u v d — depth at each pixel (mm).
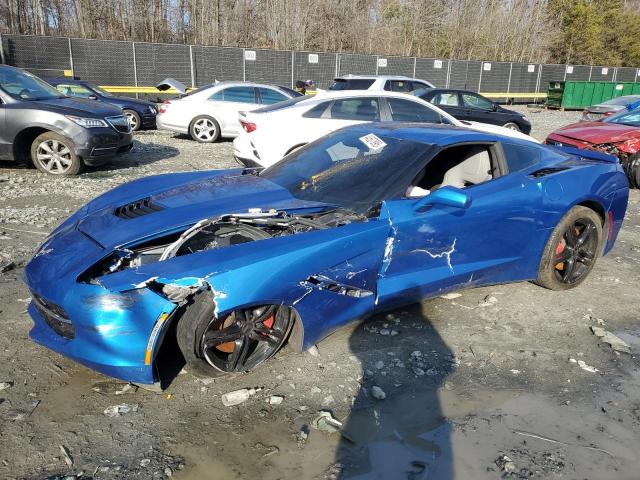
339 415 2812
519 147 4281
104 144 8430
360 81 14719
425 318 3910
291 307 2988
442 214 3520
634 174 8641
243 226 3221
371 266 3248
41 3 30109
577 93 27641
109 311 2668
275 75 23812
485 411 2910
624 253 5629
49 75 19094
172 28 33781
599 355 3531
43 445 2490
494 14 42781
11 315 3666
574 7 44188
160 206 3537
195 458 2463
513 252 4027
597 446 2670
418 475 2426
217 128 12586
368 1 38250
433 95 13781
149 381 2746
